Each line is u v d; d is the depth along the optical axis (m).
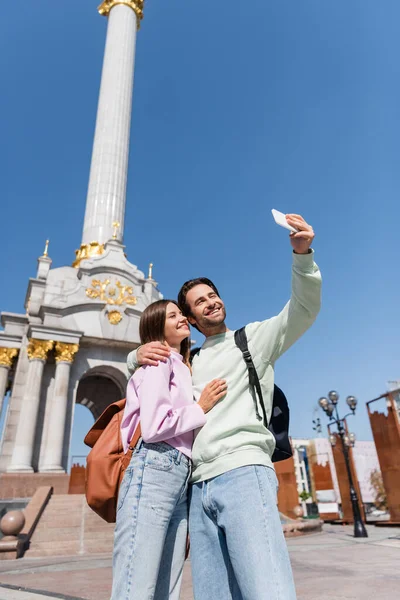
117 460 2.45
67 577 7.65
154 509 2.09
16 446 19.12
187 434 2.38
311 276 2.38
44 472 18.61
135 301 25.31
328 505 28.64
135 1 36.72
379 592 5.41
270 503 2.08
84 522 14.06
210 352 2.76
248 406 2.42
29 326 21.86
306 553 10.56
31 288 24.08
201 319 2.88
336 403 18.14
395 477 19.91
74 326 23.00
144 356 2.48
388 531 17.52
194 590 2.22
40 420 20.67
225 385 2.46
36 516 13.91
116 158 29.91
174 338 2.81
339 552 10.54
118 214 28.67
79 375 22.58
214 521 2.24
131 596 1.91
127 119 31.80
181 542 2.27
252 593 1.87
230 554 2.04
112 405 2.70
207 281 3.08
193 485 2.34
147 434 2.15
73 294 23.92
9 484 17.67
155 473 2.16
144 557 1.99
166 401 2.26
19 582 7.18
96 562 10.11
